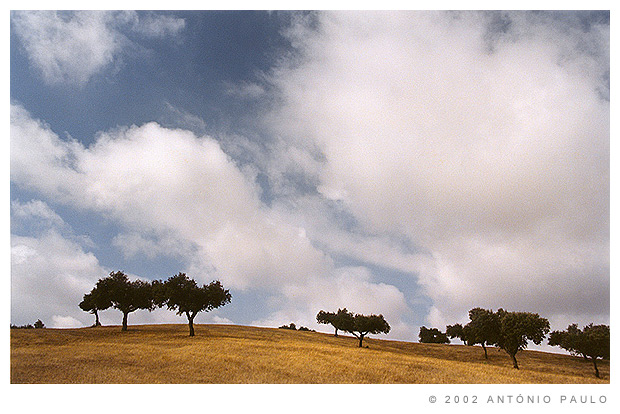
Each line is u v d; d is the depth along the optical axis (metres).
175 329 77.75
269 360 41.69
